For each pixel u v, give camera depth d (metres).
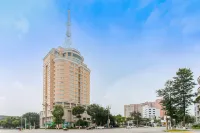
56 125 141.25
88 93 188.38
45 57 178.75
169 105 69.06
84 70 181.50
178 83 69.19
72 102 159.25
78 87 171.62
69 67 160.50
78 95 170.88
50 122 156.62
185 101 69.00
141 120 198.25
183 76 69.38
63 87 155.88
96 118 138.12
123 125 177.25
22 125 199.38
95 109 137.88
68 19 177.88
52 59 165.50
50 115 157.00
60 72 157.25
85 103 180.38
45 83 174.38
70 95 158.62
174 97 69.62
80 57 180.38
